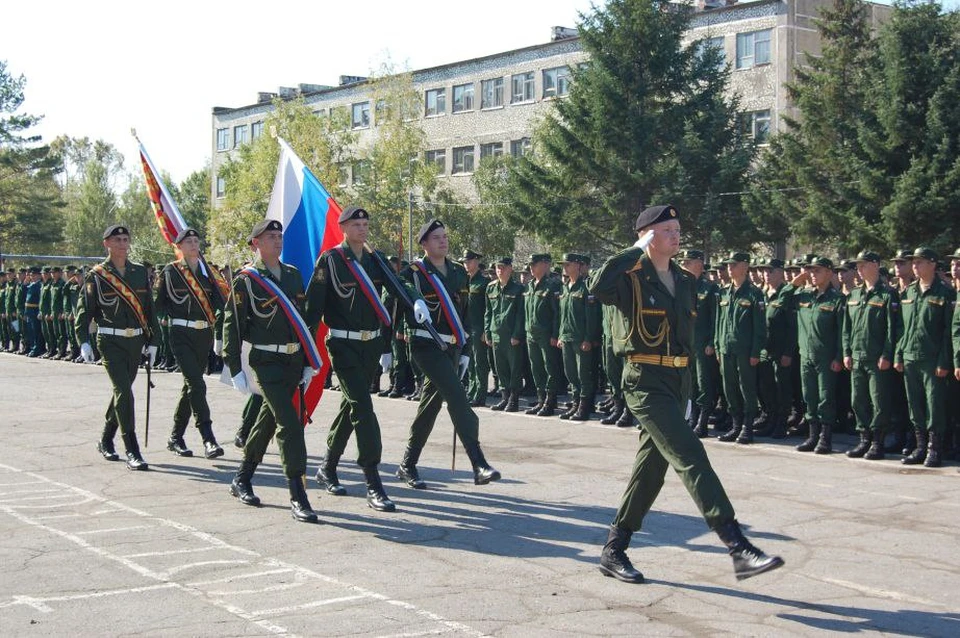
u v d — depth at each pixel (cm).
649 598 598
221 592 604
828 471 1025
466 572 651
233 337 809
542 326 1461
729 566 670
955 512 831
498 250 4872
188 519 796
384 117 5094
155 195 1173
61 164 5675
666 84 3584
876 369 1088
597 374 1587
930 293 1049
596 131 3544
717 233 3309
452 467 960
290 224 1016
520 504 858
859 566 671
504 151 5481
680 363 616
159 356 2295
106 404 1565
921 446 1070
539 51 5275
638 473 630
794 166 3272
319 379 960
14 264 6056
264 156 4812
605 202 3544
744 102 4228
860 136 2969
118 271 1026
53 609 570
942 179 2798
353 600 589
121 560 675
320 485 935
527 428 1332
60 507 840
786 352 1259
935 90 2894
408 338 878
